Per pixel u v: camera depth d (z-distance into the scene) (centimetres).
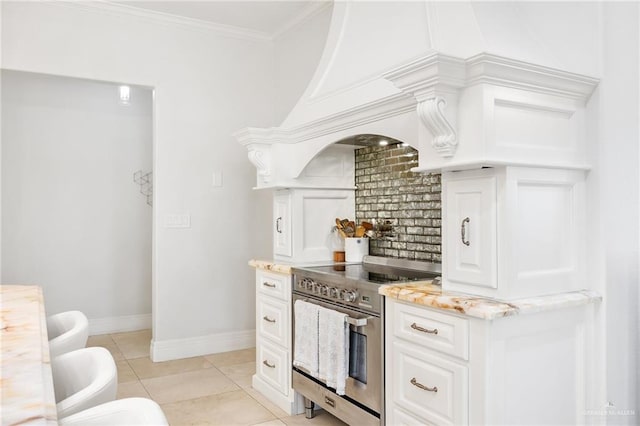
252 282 451
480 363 177
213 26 430
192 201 423
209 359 412
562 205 204
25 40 359
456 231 205
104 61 388
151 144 516
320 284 270
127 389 339
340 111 262
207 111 431
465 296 194
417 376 205
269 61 462
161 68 411
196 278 425
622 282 209
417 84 190
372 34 271
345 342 242
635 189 209
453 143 191
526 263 191
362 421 238
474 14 205
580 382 203
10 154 450
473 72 182
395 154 318
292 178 325
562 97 203
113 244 500
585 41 211
